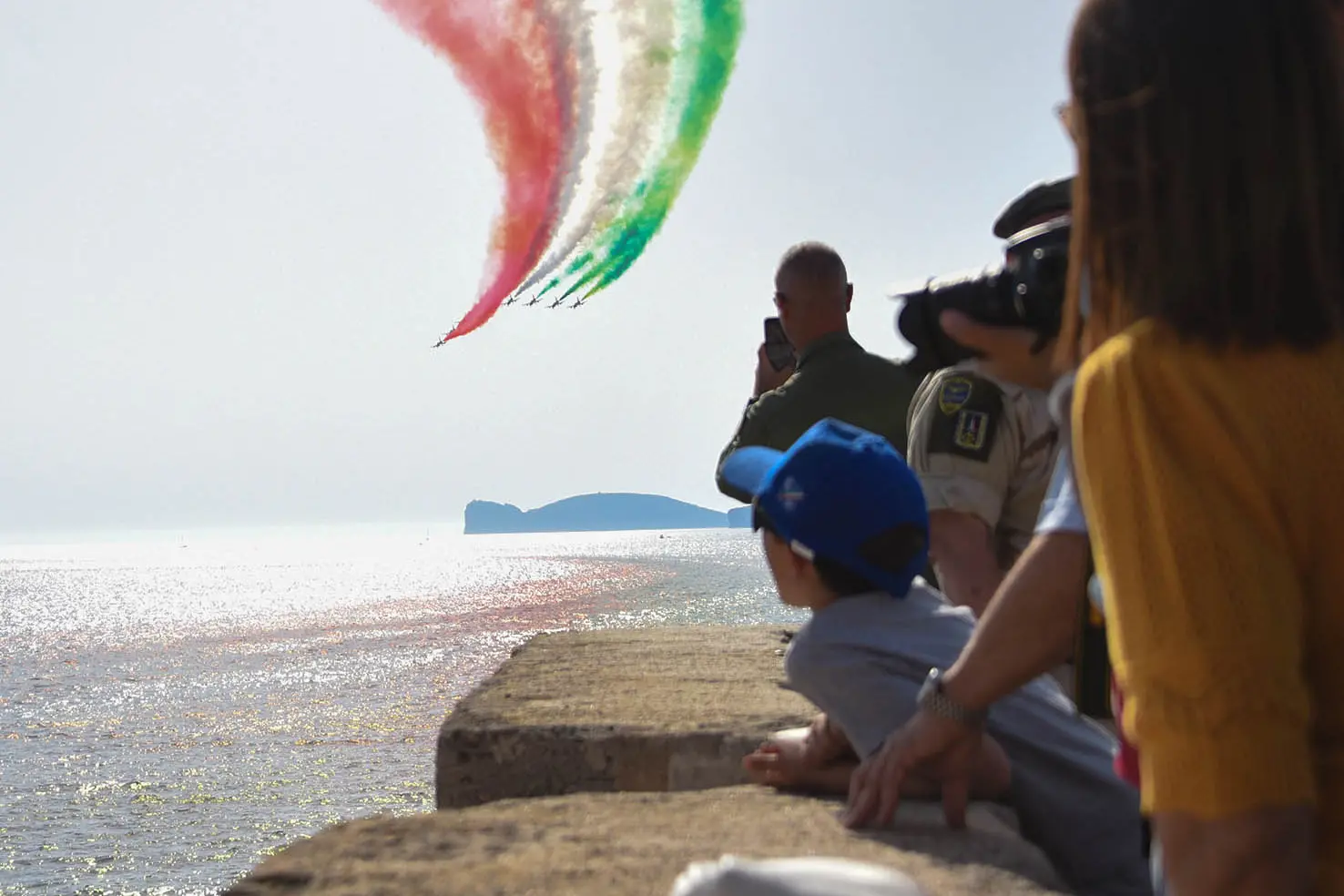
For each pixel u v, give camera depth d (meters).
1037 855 2.47
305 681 71.19
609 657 5.40
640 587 144.75
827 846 2.50
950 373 3.39
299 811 40.19
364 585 176.00
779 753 3.20
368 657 81.50
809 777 3.12
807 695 2.94
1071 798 2.90
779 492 2.89
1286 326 1.18
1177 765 1.12
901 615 2.88
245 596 160.00
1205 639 1.12
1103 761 2.94
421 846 2.60
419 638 91.94
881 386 4.98
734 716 4.00
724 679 4.77
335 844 2.61
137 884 32.28
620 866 2.40
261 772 46.81
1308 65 1.22
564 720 3.94
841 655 2.81
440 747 3.89
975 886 2.22
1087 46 1.33
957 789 2.59
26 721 60.88
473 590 152.25
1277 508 1.17
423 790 42.62
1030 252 2.35
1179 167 1.23
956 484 3.28
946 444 3.31
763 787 3.24
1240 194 1.21
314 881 2.33
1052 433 3.26
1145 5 1.27
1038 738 2.93
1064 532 2.13
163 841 36.94
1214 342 1.19
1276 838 1.08
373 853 2.54
